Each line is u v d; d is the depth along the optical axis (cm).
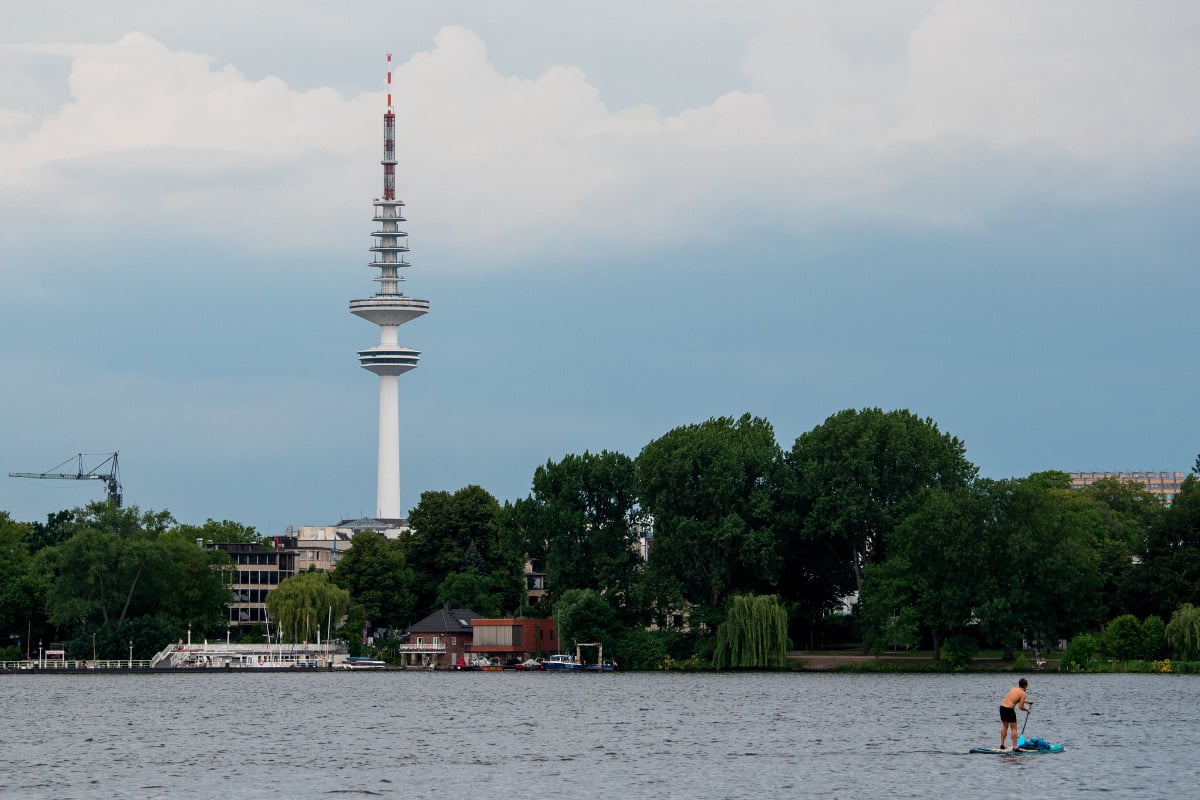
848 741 12200
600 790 9762
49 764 11362
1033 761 10719
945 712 14725
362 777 10450
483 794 9650
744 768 10662
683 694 17950
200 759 11575
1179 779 9831
